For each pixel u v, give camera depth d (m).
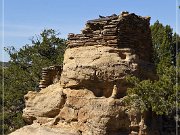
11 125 48.03
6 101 49.53
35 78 50.03
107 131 24.70
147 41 28.56
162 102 24.38
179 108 24.77
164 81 24.66
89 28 27.33
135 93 24.61
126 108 25.05
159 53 53.84
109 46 26.03
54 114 28.47
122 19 26.12
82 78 26.27
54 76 31.20
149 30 28.73
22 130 28.19
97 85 25.89
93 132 25.03
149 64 27.91
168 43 54.22
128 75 25.20
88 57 26.41
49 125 28.00
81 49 27.08
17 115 47.28
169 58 49.88
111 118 24.70
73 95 26.91
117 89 25.28
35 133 27.03
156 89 24.58
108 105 24.88
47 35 54.16
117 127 24.88
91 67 25.84
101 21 26.92
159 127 27.44
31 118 29.77
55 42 54.00
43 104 29.12
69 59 27.58
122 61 25.48
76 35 27.73
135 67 25.67
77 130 26.25
